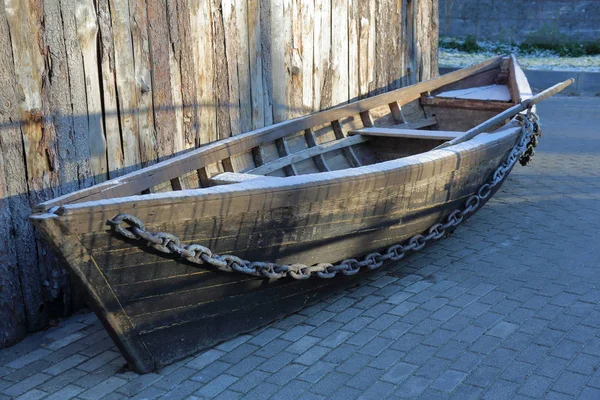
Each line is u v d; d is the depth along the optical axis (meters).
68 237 3.67
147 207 3.83
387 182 5.04
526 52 18.78
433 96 8.41
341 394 4.05
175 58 5.74
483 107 8.02
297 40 7.11
